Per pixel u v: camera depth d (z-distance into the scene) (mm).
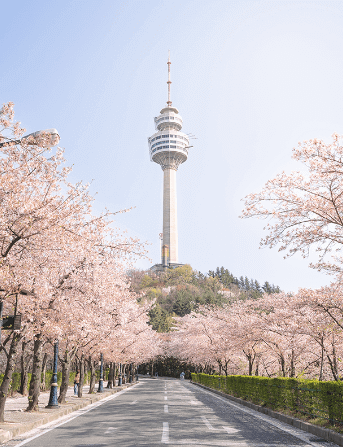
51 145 10914
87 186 12797
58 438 9312
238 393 22438
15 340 12242
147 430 10273
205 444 8305
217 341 37281
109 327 22812
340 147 10578
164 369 92875
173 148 180125
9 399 21391
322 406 11039
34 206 10766
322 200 11578
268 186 11578
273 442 8828
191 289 147250
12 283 11695
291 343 19297
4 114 10562
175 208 173250
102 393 25953
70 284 15062
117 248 15812
